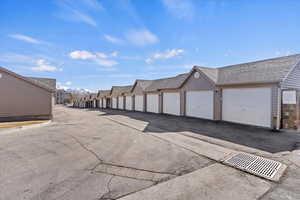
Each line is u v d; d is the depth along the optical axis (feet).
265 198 9.45
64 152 17.66
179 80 55.06
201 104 43.91
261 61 36.65
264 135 24.95
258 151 17.65
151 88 67.21
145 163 14.58
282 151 17.65
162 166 13.93
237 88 34.94
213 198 9.43
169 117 49.16
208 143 20.86
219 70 46.39
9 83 40.91
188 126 33.30
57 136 25.21
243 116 33.83
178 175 12.30
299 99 28.66
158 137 24.25
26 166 14.02
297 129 28.17
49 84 55.21
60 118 50.70
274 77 28.48
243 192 10.05
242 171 12.95
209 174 12.43
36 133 27.53
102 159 15.58
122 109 96.53
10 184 11.01
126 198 9.43
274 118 28.53
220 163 14.51
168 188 10.49
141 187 10.62
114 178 11.84
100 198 9.44
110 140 22.68
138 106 77.20
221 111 38.60
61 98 253.44
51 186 10.75
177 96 52.95
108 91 130.00
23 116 42.47
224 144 20.36
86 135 25.91
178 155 16.55
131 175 12.32
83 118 50.49
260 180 11.55
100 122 41.09
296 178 11.80
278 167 13.65
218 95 38.68
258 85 30.83
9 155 16.76
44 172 12.84
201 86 43.60
